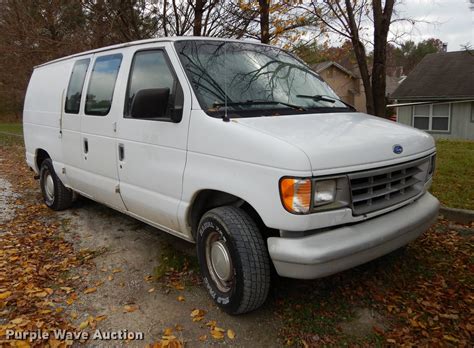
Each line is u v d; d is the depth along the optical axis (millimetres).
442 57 23688
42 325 3281
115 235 5199
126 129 4227
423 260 4230
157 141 3844
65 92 5543
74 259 4512
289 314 3381
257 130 3096
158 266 4238
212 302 3602
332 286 3770
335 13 7188
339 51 8250
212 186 3312
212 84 3672
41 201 6961
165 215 3869
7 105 31562
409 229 3305
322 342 3051
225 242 3240
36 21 13320
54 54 12586
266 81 3975
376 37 6871
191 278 4016
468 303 3467
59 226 5602
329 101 4148
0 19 14766
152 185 3967
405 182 3393
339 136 3115
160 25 10234
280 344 3053
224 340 3104
